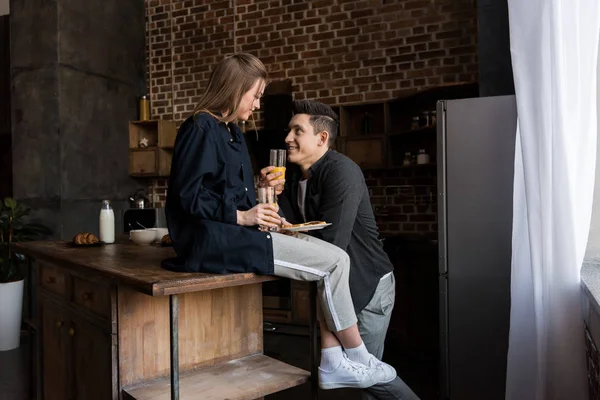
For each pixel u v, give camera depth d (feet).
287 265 5.19
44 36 15.17
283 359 12.05
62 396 7.02
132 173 17.80
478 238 8.84
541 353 6.39
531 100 6.82
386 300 6.54
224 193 5.11
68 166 15.28
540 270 6.63
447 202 9.04
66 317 6.91
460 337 8.93
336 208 6.08
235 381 5.71
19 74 15.56
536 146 6.76
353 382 5.41
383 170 15.21
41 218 15.24
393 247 12.85
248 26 17.35
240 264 5.00
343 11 15.89
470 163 8.91
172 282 4.48
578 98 5.88
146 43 19.02
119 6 17.61
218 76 5.33
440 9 14.61
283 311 15.03
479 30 11.05
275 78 16.90
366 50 15.57
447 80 14.51
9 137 17.04
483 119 8.84
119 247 7.55
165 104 18.70
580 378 5.83
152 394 5.36
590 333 5.70
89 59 16.20
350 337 5.42
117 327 5.52
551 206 6.21
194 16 18.22
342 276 5.36
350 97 15.78
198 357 6.14
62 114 15.11
